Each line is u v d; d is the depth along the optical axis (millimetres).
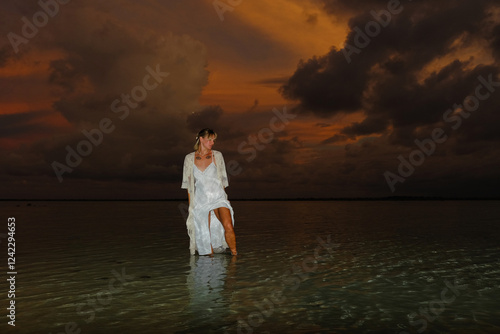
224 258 6961
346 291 4551
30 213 29844
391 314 3686
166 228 14086
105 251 7953
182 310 3809
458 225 14984
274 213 28281
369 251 7777
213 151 7637
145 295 4391
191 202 7539
